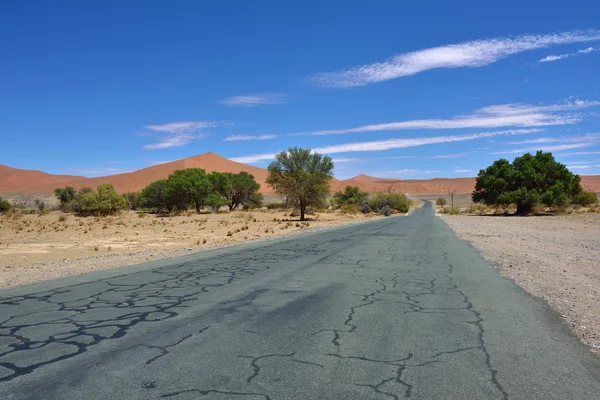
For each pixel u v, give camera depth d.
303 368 4.66
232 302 7.94
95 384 4.21
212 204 64.25
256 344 5.47
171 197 62.59
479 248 18.62
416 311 7.34
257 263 13.39
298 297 8.41
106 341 5.59
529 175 63.31
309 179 46.75
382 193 85.31
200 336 5.81
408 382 4.33
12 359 4.91
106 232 31.14
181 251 17.58
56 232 30.75
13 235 28.08
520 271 12.16
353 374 4.52
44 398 3.90
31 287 9.42
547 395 4.09
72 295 8.55
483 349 5.37
